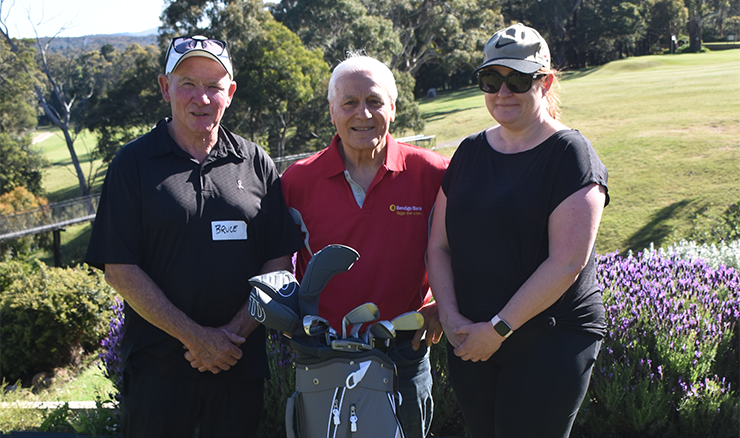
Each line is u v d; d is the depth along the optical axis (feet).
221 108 8.18
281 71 97.66
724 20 248.73
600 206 6.91
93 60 165.89
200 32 102.83
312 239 8.71
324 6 133.28
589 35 232.53
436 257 8.16
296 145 114.01
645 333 11.90
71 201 96.84
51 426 12.92
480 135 7.99
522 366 7.23
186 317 7.69
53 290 27.32
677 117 87.61
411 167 8.84
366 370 6.38
